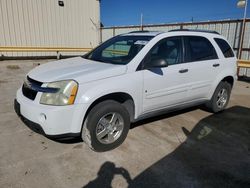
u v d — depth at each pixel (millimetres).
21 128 3959
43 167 2900
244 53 9359
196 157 3260
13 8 12625
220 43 4855
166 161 3129
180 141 3705
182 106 4336
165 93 3854
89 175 2783
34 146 3387
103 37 16141
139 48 3678
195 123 4445
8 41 12781
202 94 4539
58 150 3303
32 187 2545
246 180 2795
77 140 3605
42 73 3324
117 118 3373
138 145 3520
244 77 9352
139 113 3633
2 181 2615
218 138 3871
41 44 13984
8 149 3279
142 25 12938
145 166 3000
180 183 2699
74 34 15211
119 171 2879
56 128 2896
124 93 3338
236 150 3506
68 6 14570
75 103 2938
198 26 10617
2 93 6129
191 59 4223
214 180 2775
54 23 14227
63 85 2943
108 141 3342
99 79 3127
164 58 3836
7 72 9203
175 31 4160
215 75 4641
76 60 4074
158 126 4230
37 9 13430
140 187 2607
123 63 3502
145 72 3543
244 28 9125
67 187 2570
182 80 4043
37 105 2957
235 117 4855
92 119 3113
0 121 4219
